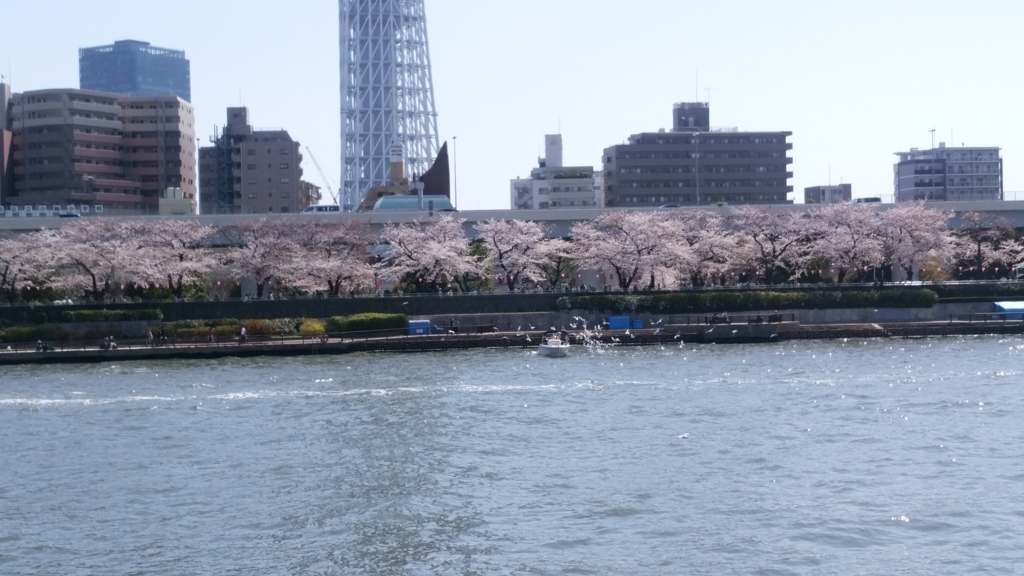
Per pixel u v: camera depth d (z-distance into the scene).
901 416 92.88
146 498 71.00
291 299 153.50
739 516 65.06
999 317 160.00
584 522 64.50
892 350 137.25
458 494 70.44
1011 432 86.12
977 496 68.25
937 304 161.38
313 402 102.50
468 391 107.19
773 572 56.50
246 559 59.75
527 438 85.88
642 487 71.12
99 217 177.50
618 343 145.75
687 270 168.25
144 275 156.50
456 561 58.88
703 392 105.56
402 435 87.38
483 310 156.62
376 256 183.50
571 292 160.50
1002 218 183.12
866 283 171.62
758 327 148.75
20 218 181.25
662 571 56.78
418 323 149.12
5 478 76.38
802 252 173.50
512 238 166.38
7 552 61.19
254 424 93.00
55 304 151.62
